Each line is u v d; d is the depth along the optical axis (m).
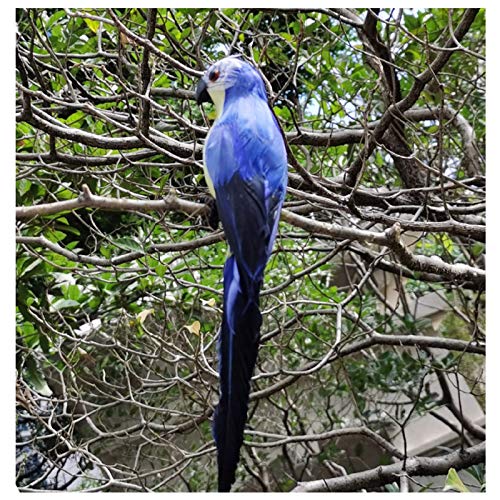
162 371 5.80
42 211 2.34
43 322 4.12
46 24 4.23
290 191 3.34
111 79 4.43
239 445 1.88
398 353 6.43
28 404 3.77
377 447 6.78
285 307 4.70
